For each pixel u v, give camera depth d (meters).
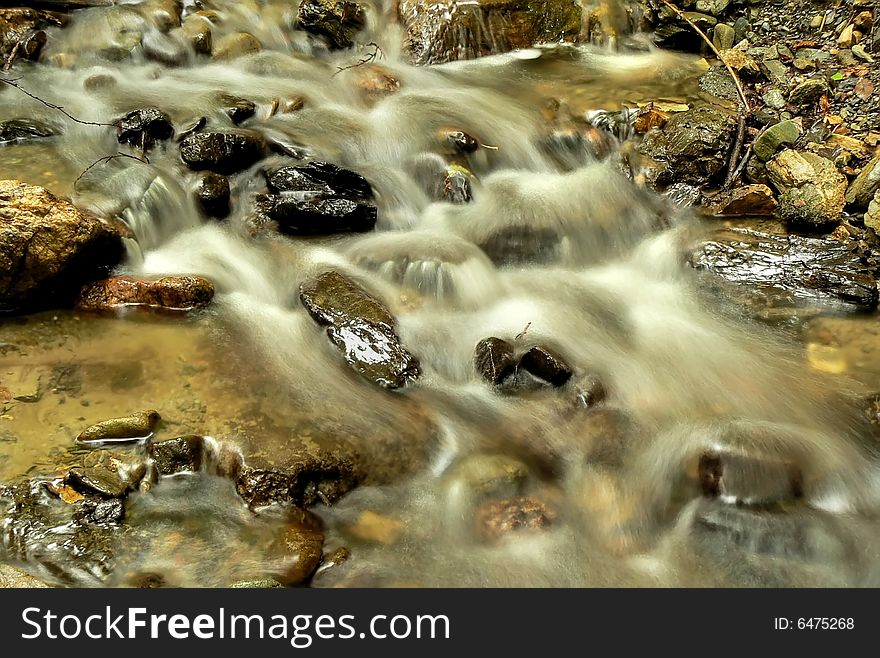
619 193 3.68
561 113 3.95
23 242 3.00
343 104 3.95
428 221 3.56
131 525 2.70
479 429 2.96
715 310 3.35
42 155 3.48
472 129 3.81
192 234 3.40
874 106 3.85
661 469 2.90
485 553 2.74
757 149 3.76
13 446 2.78
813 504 2.84
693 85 4.14
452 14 4.29
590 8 4.42
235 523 2.72
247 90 3.92
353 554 2.71
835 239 3.46
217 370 2.99
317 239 3.42
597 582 2.71
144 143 3.53
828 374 3.14
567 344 3.19
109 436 2.81
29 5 4.04
